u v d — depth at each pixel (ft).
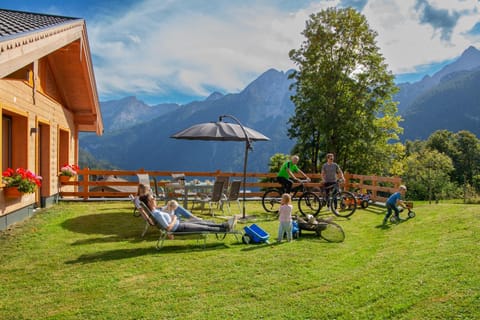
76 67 38.17
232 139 31.99
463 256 16.88
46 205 35.81
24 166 28.91
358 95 85.40
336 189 34.42
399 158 98.89
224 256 19.36
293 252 20.31
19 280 15.44
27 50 16.46
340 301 13.09
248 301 13.34
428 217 29.73
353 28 85.15
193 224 21.80
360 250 20.89
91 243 21.86
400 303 12.49
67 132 45.52
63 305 12.95
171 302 13.24
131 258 18.76
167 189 36.88
